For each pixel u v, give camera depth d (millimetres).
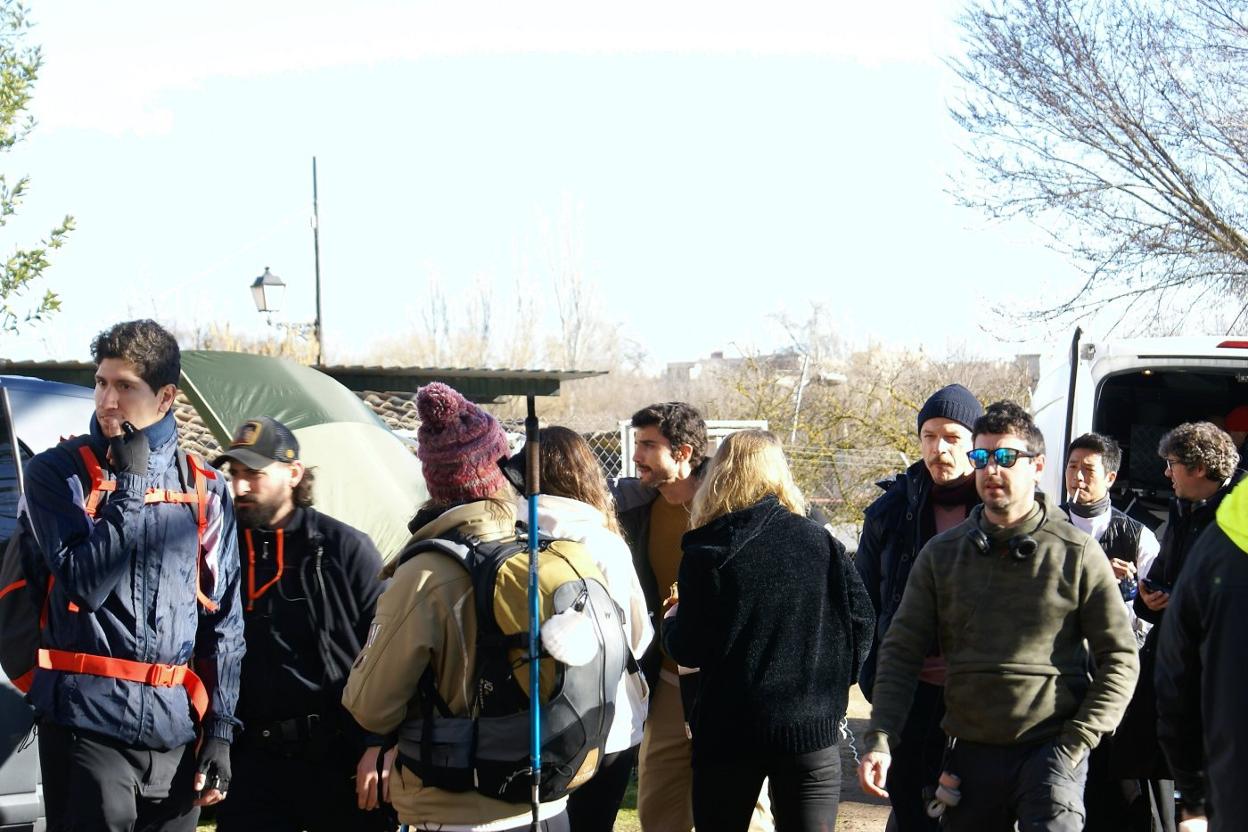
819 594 4340
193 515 3869
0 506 5125
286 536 4277
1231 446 5129
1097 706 4105
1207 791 3359
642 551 5336
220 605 3975
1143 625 5750
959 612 4297
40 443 5391
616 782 4523
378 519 6762
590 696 3336
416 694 3443
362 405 7910
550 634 3262
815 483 19500
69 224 8805
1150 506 8211
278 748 4230
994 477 4219
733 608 4270
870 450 19594
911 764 4953
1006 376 22844
